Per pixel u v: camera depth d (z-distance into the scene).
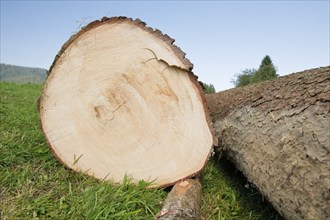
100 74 2.44
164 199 2.33
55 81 2.49
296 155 1.79
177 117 2.38
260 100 2.51
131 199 2.21
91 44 2.43
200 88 2.34
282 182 1.88
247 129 2.50
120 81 2.43
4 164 2.63
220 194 2.74
